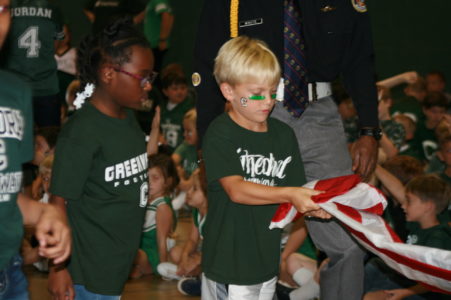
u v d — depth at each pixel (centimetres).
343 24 373
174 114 912
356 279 366
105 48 310
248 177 309
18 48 690
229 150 304
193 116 782
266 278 314
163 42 1009
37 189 605
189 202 559
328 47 372
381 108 788
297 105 369
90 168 304
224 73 302
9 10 221
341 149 379
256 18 370
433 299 436
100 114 310
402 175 558
